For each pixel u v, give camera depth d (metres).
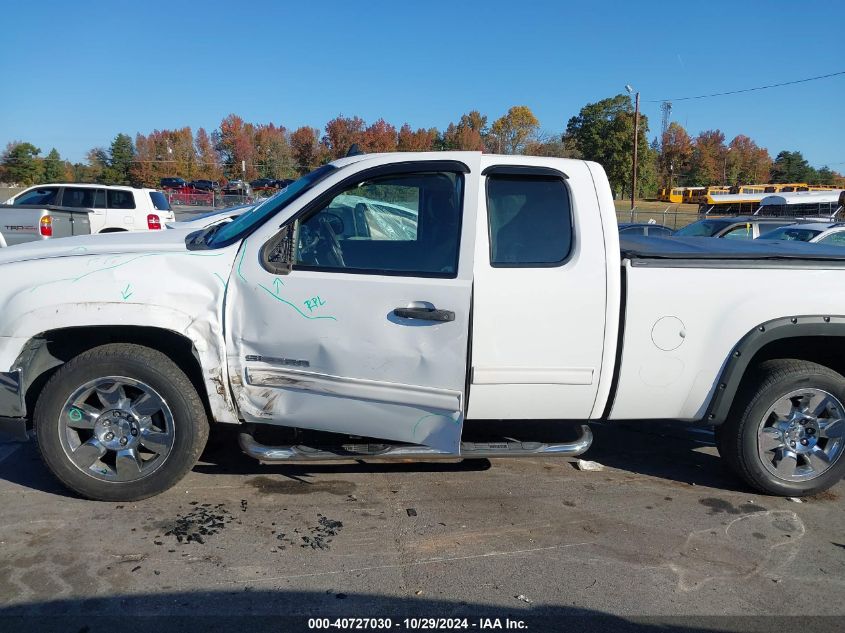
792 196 36.31
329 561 3.20
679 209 60.25
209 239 3.91
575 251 3.56
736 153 110.12
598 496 4.02
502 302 3.46
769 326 3.71
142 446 3.67
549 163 3.66
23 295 3.43
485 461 4.48
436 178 3.58
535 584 3.07
